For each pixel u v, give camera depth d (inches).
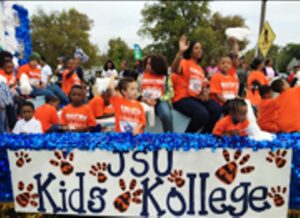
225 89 154.3
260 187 88.5
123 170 90.5
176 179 89.7
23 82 199.5
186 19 1339.8
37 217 97.2
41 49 1541.6
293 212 92.3
